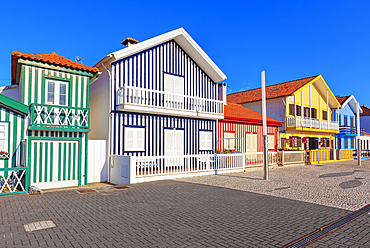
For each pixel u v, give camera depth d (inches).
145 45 574.2
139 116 575.8
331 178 538.6
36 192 389.1
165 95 622.5
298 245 191.6
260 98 1034.1
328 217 261.4
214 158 604.1
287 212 279.4
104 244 191.3
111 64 543.2
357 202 326.6
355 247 188.9
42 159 446.6
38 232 215.5
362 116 1637.6
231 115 790.5
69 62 477.7
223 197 352.5
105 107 554.9
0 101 418.6
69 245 189.0
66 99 482.0
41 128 433.7
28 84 445.1
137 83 577.3
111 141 530.6
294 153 840.9
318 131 1088.2
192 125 674.2
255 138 858.1
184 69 669.9
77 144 485.1
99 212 276.8
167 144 619.5
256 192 387.9
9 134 432.1
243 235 210.8
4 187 413.4
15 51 431.2
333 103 1234.0
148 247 186.4
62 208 292.8
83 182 487.8
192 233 215.2
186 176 536.7
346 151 1125.1
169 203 318.0
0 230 219.9
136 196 357.4
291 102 1002.7
